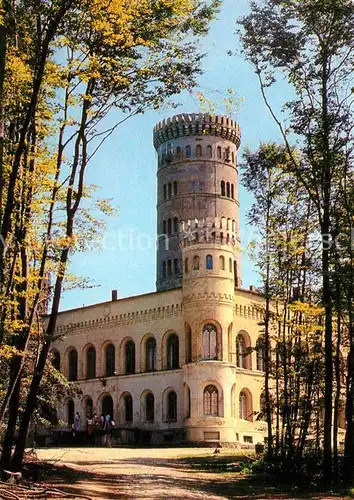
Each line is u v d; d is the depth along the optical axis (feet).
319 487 82.84
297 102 92.02
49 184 70.23
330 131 89.92
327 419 85.05
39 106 71.05
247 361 206.28
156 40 74.28
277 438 107.04
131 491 75.66
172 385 205.26
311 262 102.22
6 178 69.31
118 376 222.48
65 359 241.96
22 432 73.67
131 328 222.89
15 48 66.33
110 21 68.64
